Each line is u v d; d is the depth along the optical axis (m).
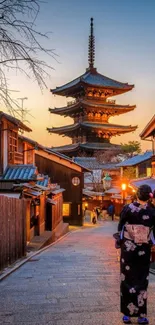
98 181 52.34
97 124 62.22
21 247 11.23
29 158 22.58
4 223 8.97
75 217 35.06
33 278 7.55
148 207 4.60
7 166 17.34
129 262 4.45
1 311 4.89
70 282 7.03
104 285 6.68
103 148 60.91
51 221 22.62
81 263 10.16
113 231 28.59
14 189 15.80
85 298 5.58
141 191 4.56
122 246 4.57
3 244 8.81
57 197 27.00
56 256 12.08
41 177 18.55
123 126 63.19
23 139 21.50
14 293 6.03
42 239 17.83
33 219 18.72
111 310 4.86
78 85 60.50
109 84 63.12
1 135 16.52
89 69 66.44
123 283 4.44
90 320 4.43
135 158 46.00
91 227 33.62
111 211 42.44
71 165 35.22
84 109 62.06
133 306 4.31
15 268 8.91
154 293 5.89
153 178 21.22
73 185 35.12
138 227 4.50
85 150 62.28
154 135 20.19
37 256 12.14
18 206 10.85
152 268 7.86
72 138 67.56
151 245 4.56
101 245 17.27
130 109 62.91
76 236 23.86
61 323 4.33
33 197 16.94
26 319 4.52
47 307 5.07
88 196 37.28
